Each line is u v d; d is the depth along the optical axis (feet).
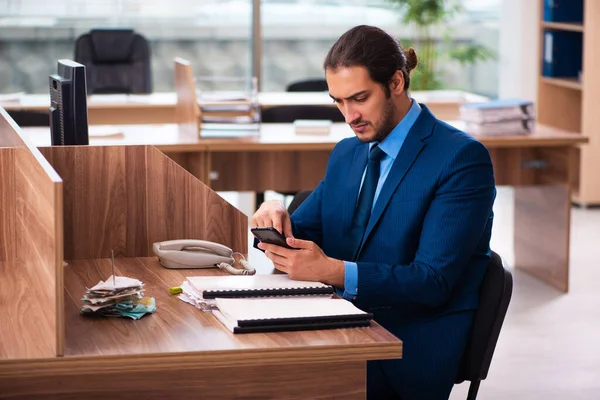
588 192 24.23
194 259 8.82
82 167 9.07
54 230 6.26
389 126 8.48
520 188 18.92
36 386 6.37
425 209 8.40
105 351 6.41
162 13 27.66
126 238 9.27
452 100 22.89
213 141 15.89
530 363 13.93
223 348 6.48
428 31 27.81
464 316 8.36
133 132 16.93
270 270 17.04
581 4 24.79
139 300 7.50
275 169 17.07
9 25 26.99
